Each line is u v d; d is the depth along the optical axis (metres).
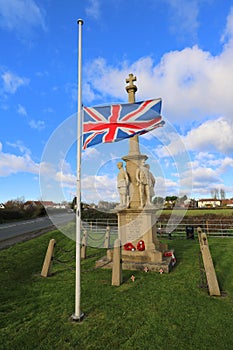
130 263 7.71
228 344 3.58
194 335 3.83
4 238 14.96
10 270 7.61
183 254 10.36
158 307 4.86
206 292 5.66
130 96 9.90
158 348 3.52
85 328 4.08
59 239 14.49
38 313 4.65
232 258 9.29
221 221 18.31
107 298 5.33
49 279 6.93
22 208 37.84
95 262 8.70
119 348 3.53
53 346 3.60
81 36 5.19
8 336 3.87
